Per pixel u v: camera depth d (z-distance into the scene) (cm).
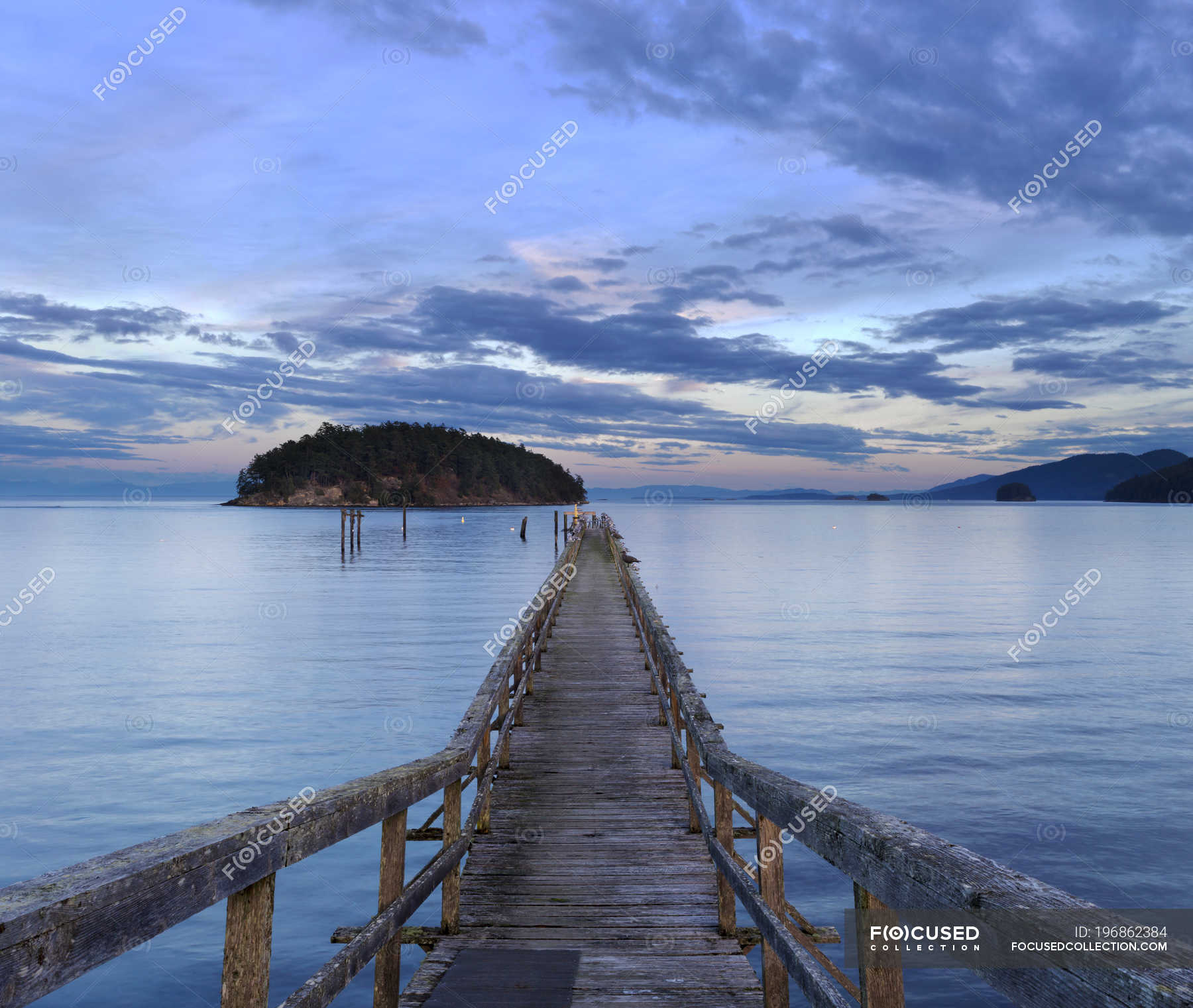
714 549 6512
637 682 1046
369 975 639
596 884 482
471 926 429
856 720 1350
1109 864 802
